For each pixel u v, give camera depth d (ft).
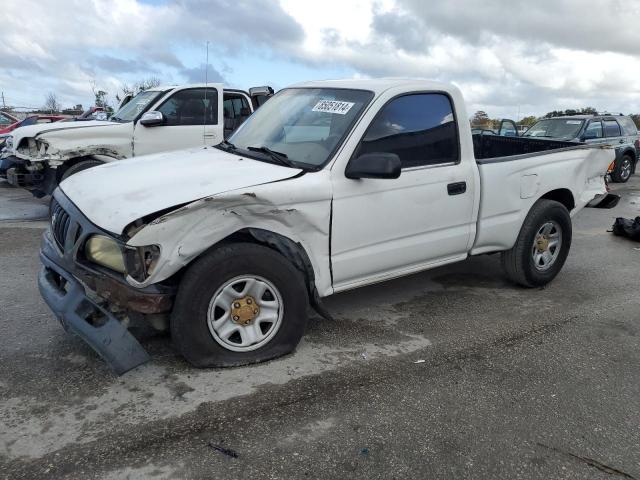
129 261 9.75
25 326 12.97
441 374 11.55
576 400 10.77
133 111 28.63
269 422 9.57
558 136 42.75
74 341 12.22
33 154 25.58
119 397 10.11
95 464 8.33
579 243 24.02
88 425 9.26
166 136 27.71
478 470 8.61
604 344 13.41
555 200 17.71
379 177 11.35
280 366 11.51
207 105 28.78
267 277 11.05
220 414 9.71
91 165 25.89
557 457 9.02
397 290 16.74
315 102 13.84
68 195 11.65
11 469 8.14
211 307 10.65
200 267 10.34
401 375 11.43
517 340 13.44
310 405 10.14
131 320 13.01
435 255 14.11
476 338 13.44
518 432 9.64
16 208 28.78
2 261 18.22
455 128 14.11
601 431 9.78
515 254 16.38
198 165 12.24
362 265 12.57
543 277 17.01
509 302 16.06
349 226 12.04
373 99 12.69
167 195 10.26
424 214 13.38
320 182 11.43
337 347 12.59
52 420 9.36
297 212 11.09
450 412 10.14
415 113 13.30
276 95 15.93
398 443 9.16
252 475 8.25
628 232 24.89
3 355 11.52
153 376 10.85
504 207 15.31
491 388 11.07
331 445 9.03
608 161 18.84
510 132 39.24
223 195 10.01
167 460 8.48
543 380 11.50
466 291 16.88
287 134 13.43
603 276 19.02
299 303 11.55
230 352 11.14
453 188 13.87
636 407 10.62
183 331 10.53
